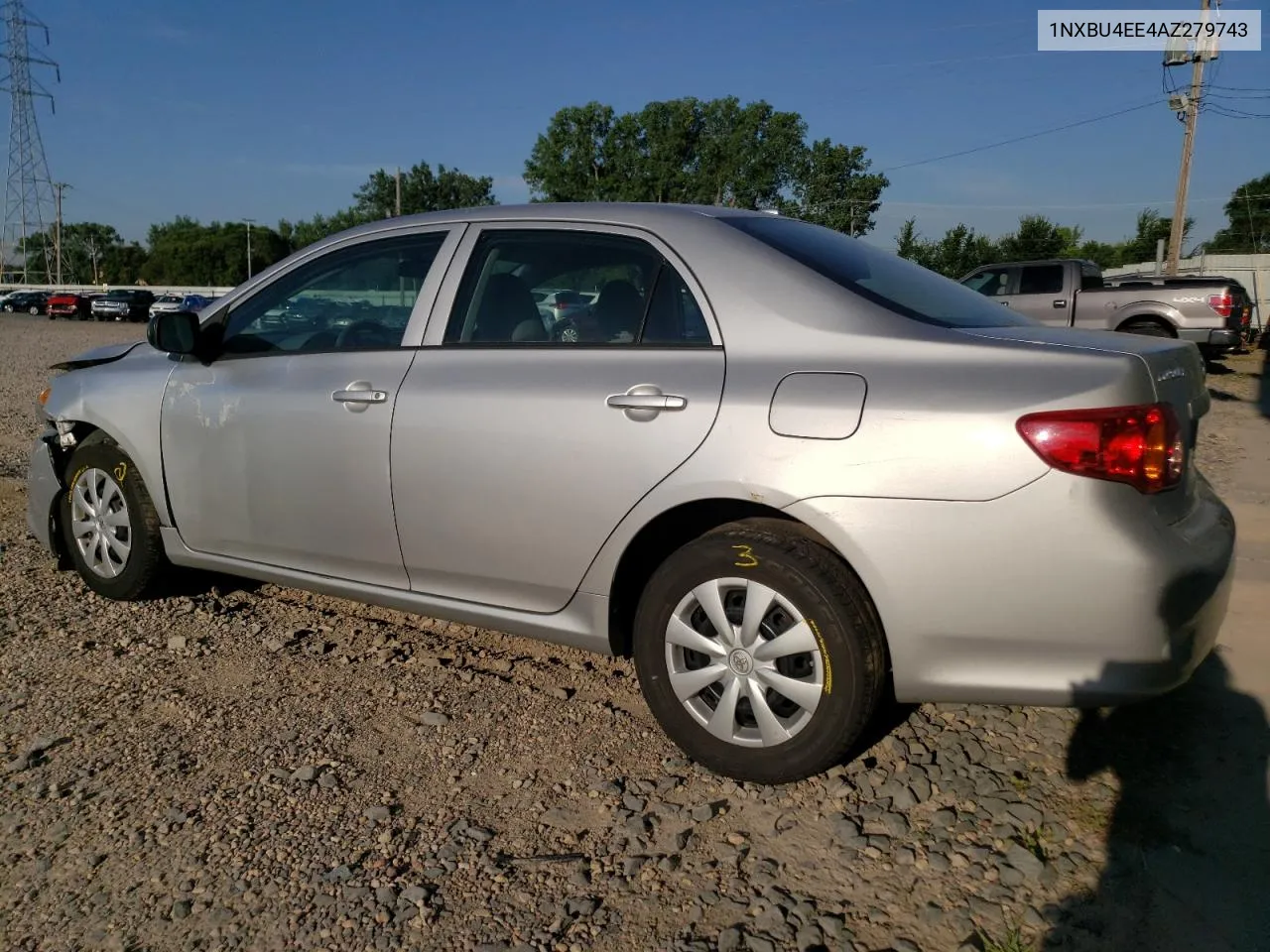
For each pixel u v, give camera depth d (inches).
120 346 182.5
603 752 123.3
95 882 98.7
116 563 172.4
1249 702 133.2
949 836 103.9
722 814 109.2
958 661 102.2
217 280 3934.5
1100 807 108.7
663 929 90.8
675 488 112.7
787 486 105.9
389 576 140.4
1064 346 102.9
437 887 97.2
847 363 107.3
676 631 116.2
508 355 129.0
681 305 120.0
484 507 127.2
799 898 94.4
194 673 146.6
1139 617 95.7
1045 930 89.6
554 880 98.1
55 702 137.1
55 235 4136.3
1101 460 95.6
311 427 142.0
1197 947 87.3
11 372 640.4
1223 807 108.3
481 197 2534.5
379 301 145.3
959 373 102.3
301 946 89.3
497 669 148.6
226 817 109.3
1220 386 568.1
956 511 99.3
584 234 130.4
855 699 106.0
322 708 135.4
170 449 159.6
